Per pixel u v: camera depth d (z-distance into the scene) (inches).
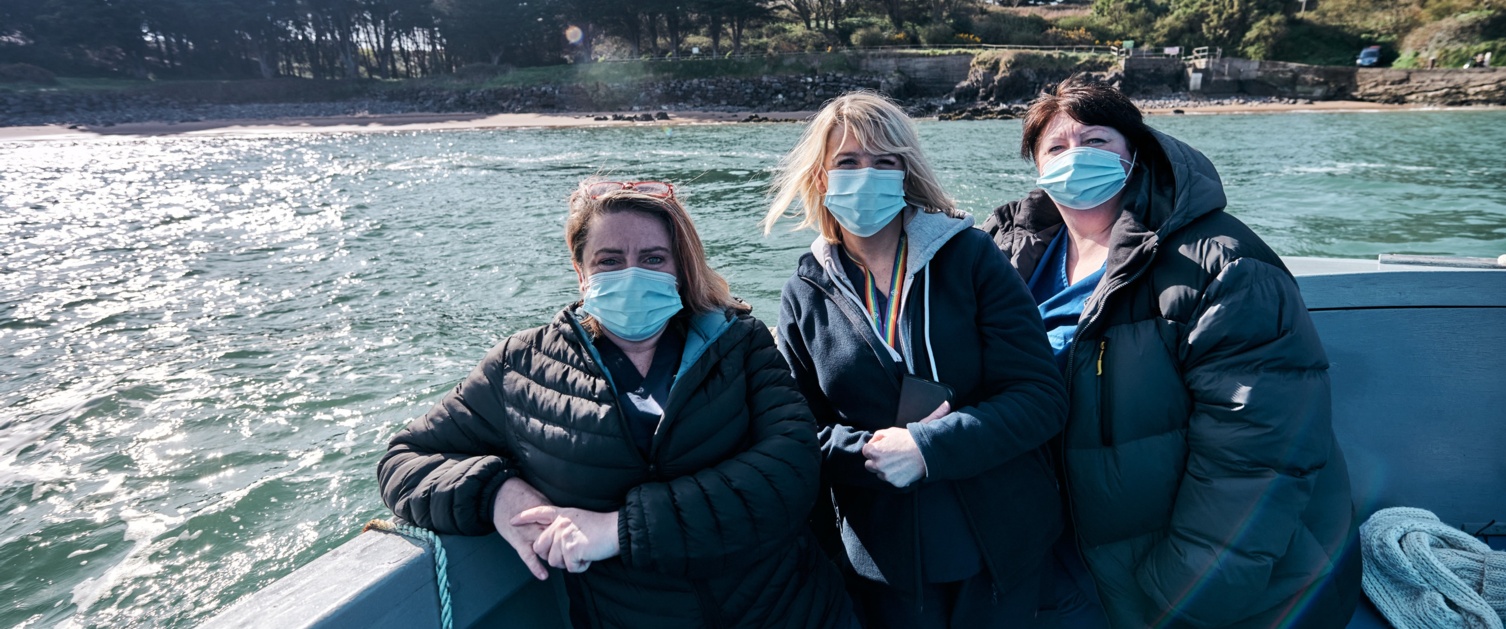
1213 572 69.6
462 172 1031.6
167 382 329.1
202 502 239.9
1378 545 91.4
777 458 61.9
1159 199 76.5
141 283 486.3
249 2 2928.2
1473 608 82.7
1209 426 69.7
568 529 59.2
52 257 561.9
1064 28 2979.8
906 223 71.1
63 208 789.9
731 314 69.8
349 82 2829.7
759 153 1230.9
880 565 71.9
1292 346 67.8
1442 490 100.7
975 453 62.9
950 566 68.8
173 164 1235.2
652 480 62.9
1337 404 102.0
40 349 372.2
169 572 209.9
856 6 3031.5
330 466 258.2
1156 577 73.7
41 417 298.2
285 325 399.9
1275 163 912.3
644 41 3235.7
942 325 68.5
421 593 60.2
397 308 422.6
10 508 239.0
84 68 2957.7
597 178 70.2
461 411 67.2
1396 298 102.5
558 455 62.0
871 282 73.4
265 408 301.7
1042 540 72.1
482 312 412.5
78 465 263.6
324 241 597.6
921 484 68.7
